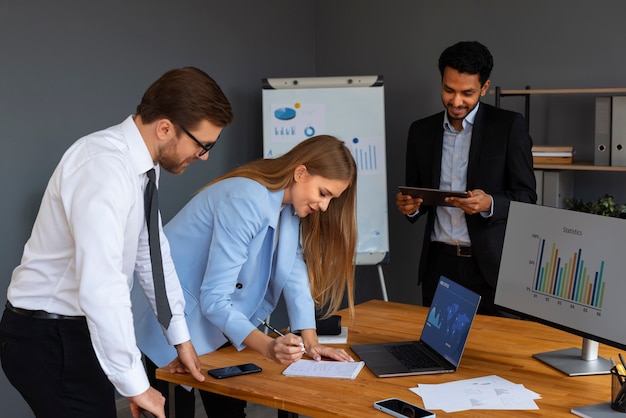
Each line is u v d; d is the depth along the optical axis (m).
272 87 4.40
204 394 2.69
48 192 1.84
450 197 3.15
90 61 3.74
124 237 1.92
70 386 1.93
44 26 3.53
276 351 2.10
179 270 2.37
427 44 4.73
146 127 1.88
